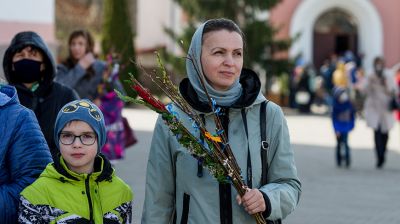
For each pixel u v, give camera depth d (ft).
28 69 22.11
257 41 105.19
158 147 16.81
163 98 67.46
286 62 108.37
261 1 106.11
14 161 16.72
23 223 16.15
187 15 108.78
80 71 36.37
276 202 16.05
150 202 16.89
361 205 41.57
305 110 110.52
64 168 16.21
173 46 123.13
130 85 16.11
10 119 16.75
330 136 80.12
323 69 116.06
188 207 16.40
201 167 16.25
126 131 41.11
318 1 134.82
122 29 97.66
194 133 16.25
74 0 129.90
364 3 136.26
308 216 38.14
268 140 16.60
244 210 16.30
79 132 16.20
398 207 41.34
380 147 57.06
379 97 56.90
